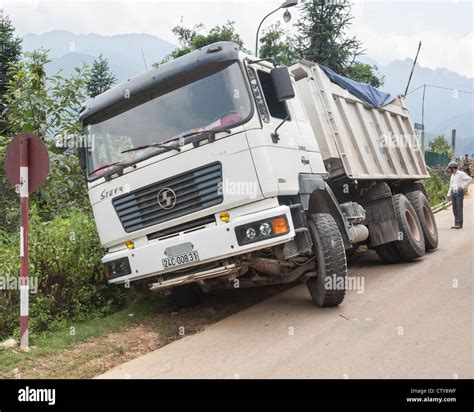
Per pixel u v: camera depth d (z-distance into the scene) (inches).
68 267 275.4
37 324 249.1
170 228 244.4
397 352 201.8
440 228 585.0
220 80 242.2
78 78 431.2
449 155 1470.2
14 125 419.8
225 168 232.5
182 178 238.4
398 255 393.1
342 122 344.5
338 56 1029.2
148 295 306.0
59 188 412.8
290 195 249.8
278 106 266.5
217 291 324.5
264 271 259.4
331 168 328.2
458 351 198.4
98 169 259.1
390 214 382.3
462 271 341.4
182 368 203.3
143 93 255.3
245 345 224.5
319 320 252.1
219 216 235.6
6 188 386.6
